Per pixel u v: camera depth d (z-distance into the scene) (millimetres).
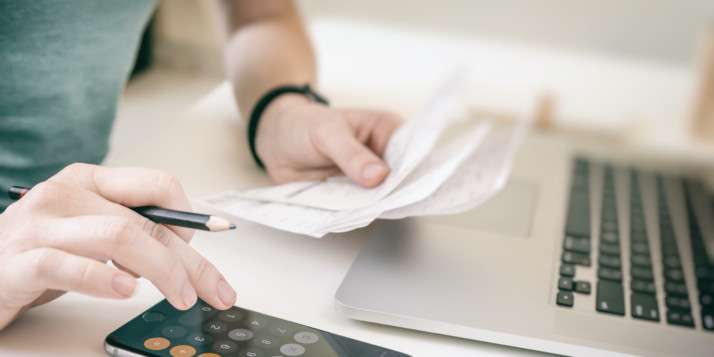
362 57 1144
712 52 945
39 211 370
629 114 1021
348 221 453
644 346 409
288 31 821
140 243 357
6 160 589
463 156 511
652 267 516
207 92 912
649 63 1338
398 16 1604
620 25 1551
